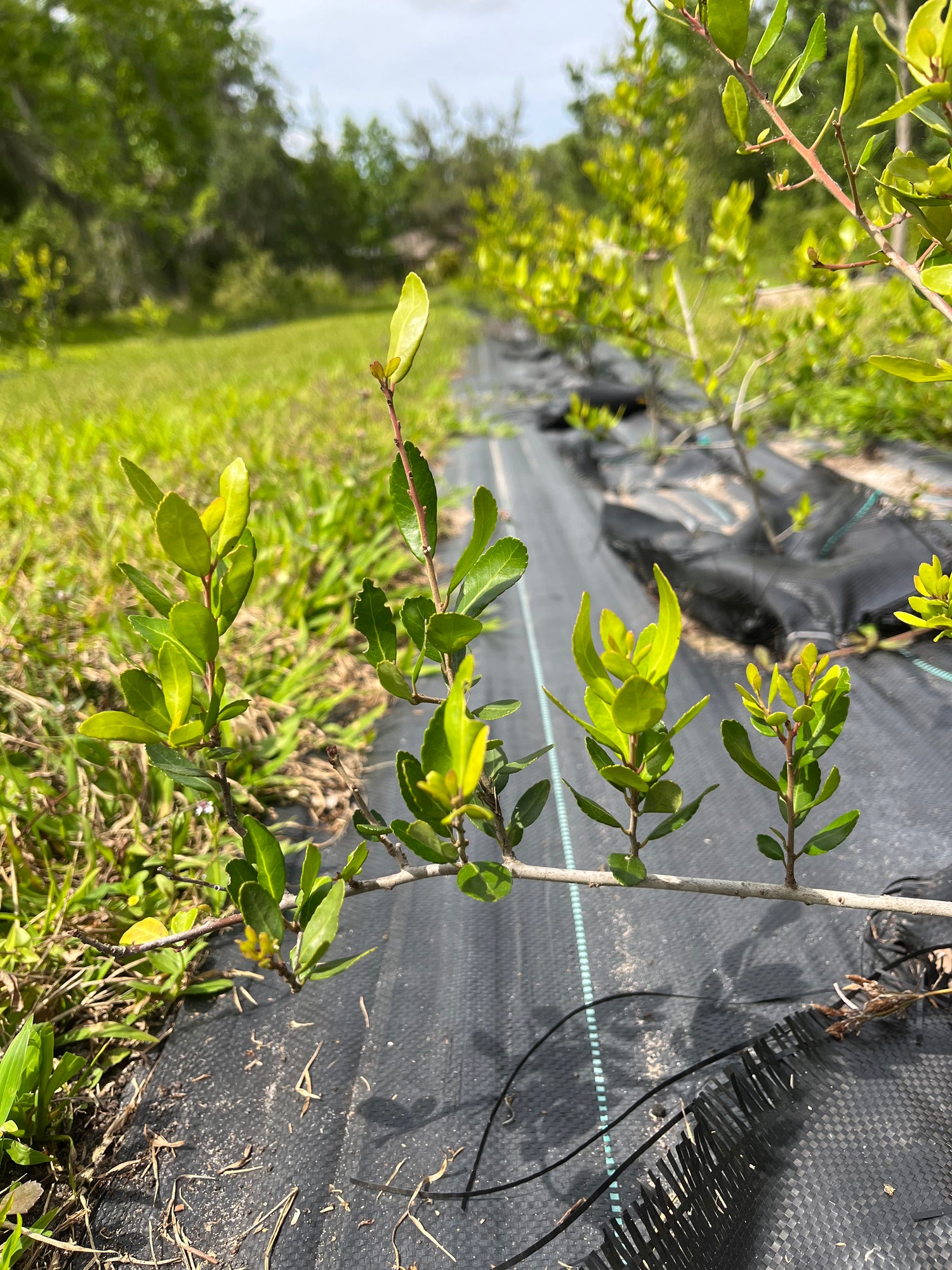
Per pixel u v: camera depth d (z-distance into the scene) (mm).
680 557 3301
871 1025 1412
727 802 2240
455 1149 1396
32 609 2920
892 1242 1148
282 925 972
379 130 47281
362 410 7168
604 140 4648
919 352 4578
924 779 2170
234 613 1020
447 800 822
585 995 1677
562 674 3072
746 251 3189
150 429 6656
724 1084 1390
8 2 27516
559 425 6801
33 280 19672
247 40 38750
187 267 35094
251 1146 1452
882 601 2758
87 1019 1725
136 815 2145
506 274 4066
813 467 3967
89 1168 1426
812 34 918
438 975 1760
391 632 1006
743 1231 1184
